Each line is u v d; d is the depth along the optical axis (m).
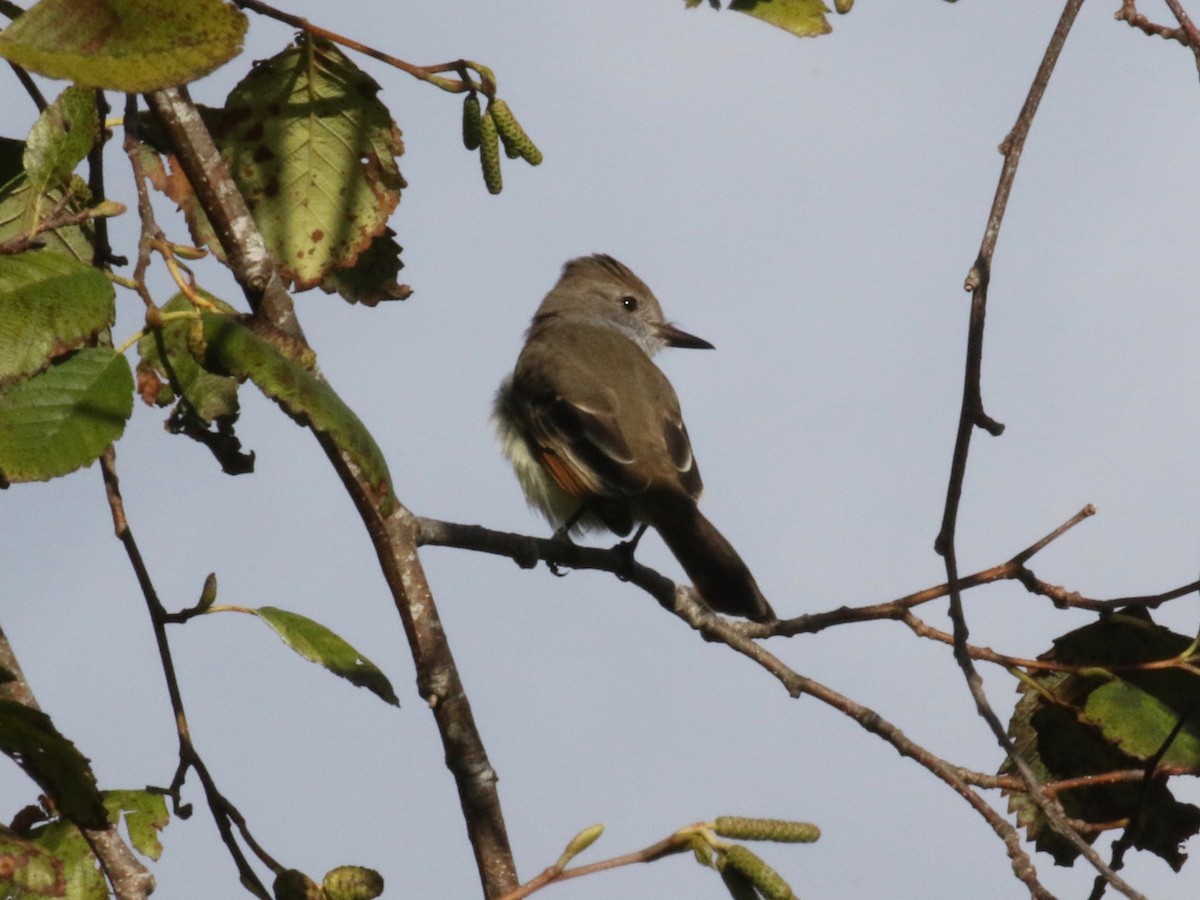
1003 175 7.61
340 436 5.89
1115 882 7.29
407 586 7.75
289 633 6.86
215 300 7.68
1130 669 8.22
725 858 4.68
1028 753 8.97
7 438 5.66
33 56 4.64
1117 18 8.10
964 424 7.62
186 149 7.43
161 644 6.98
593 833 4.75
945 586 8.94
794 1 8.68
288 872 6.34
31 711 5.30
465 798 7.63
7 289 5.58
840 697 8.80
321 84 9.23
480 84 8.26
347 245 9.41
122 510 7.12
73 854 6.58
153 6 4.73
